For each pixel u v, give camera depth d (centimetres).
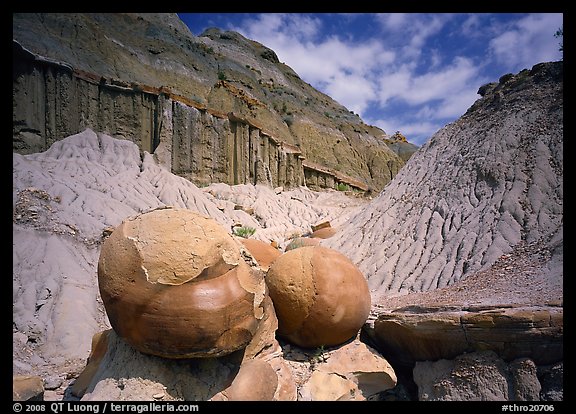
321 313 626
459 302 657
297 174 4041
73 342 888
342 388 607
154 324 412
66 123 2220
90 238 1288
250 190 3262
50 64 2188
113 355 477
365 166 5678
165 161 2709
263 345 551
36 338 882
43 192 1338
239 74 5241
